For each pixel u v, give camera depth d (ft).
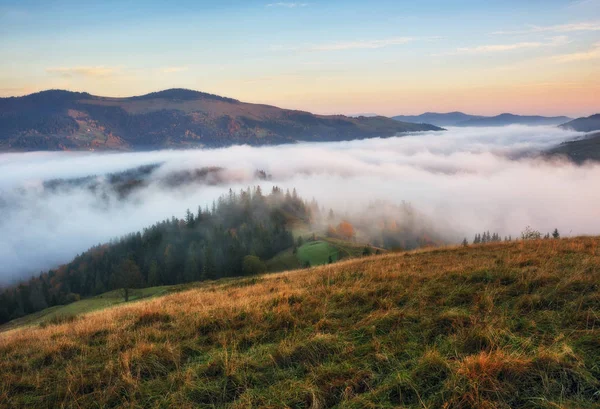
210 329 25.25
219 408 15.85
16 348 26.40
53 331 30.83
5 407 17.93
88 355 22.84
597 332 17.21
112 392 17.69
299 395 15.83
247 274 326.44
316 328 22.45
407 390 15.24
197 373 18.60
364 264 47.80
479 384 14.34
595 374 14.65
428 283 29.30
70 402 17.35
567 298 22.15
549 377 14.70
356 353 18.95
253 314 26.55
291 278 44.86
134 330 27.14
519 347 16.87
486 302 22.93
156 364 20.03
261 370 18.54
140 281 312.29
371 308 25.20
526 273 28.09
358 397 14.90
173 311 31.35
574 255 34.55
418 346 18.70
